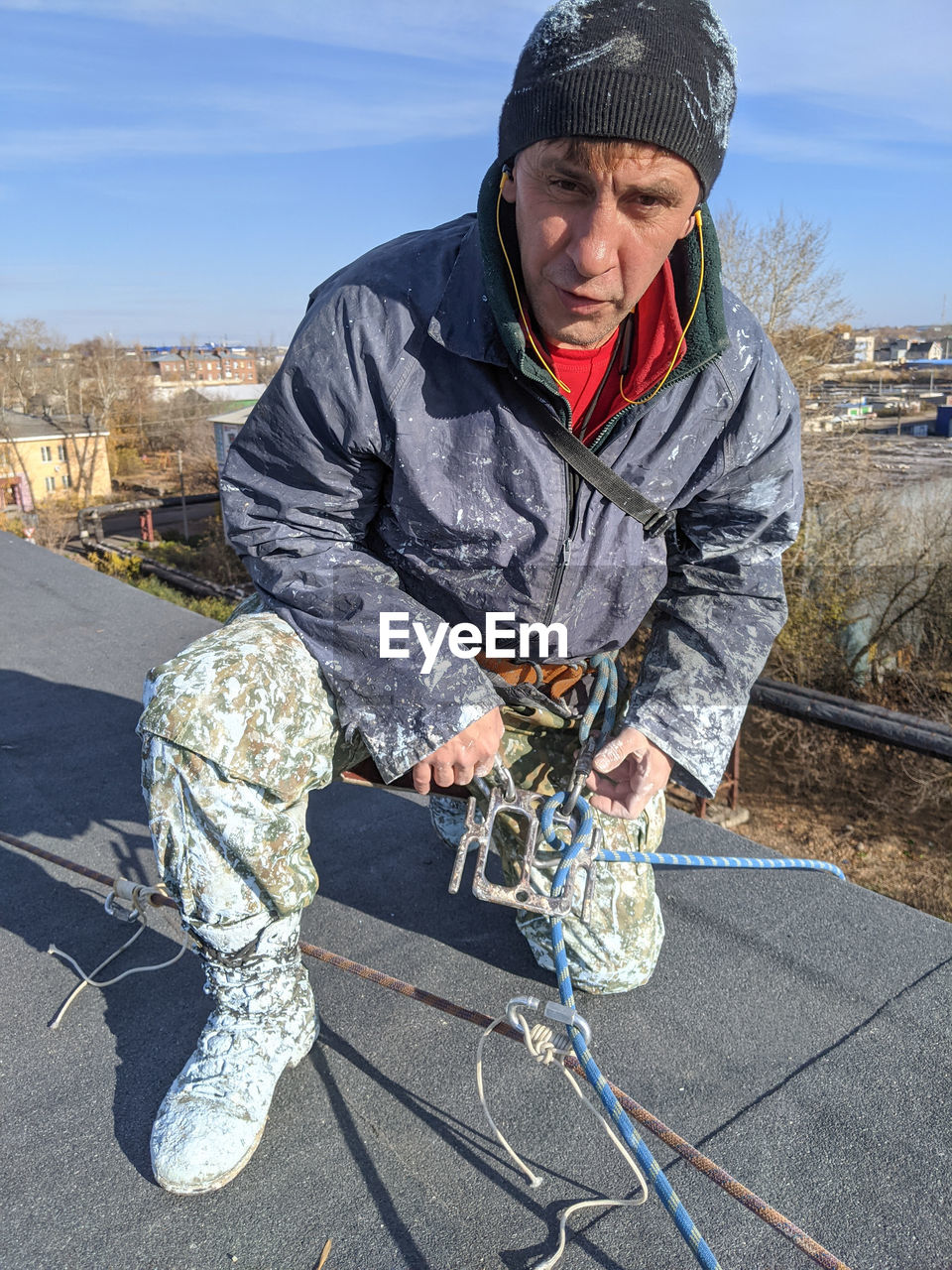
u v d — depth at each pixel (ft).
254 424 4.40
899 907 6.16
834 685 41.47
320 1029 5.10
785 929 5.93
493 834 5.42
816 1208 4.05
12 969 5.64
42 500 142.92
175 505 107.86
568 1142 4.42
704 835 7.12
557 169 3.42
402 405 4.17
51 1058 4.92
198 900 4.18
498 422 4.18
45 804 7.48
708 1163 3.69
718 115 3.39
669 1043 5.00
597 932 5.07
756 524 4.80
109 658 10.74
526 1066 4.87
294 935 4.55
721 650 4.76
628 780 4.84
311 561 4.51
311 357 4.18
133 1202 4.09
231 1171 4.12
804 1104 4.59
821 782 39.17
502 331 3.85
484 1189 4.17
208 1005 5.33
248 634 4.41
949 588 39.73
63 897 6.36
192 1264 3.81
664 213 3.50
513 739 5.28
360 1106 4.59
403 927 6.01
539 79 3.33
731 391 4.35
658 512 4.44
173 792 4.05
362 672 4.34
